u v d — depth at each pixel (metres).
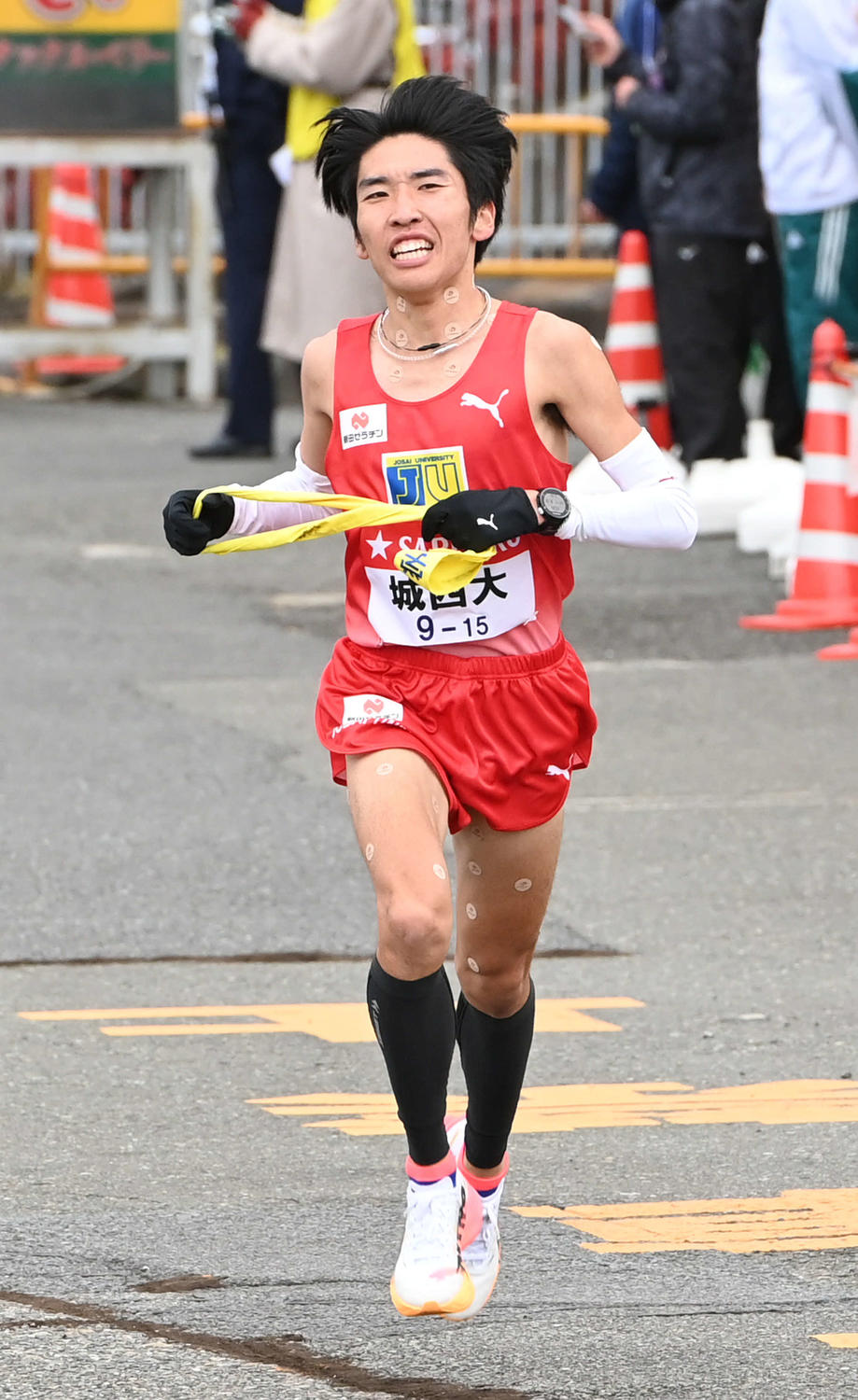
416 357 9.73
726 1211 11.15
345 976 15.23
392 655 9.81
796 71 26.12
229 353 36.72
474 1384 9.10
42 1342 9.42
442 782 9.70
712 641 24.81
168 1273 10.27
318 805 19.11
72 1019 14.23
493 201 9.77
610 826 18.45
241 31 31.81
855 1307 9.93
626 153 32.00
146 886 16.94
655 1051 13.73
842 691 22.73
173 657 24.34
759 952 15.60
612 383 9.78
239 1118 12.55
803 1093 12.98
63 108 42.69
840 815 18.75
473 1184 10.01
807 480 25.45
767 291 30.08
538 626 9.78
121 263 45.91
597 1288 10.15
